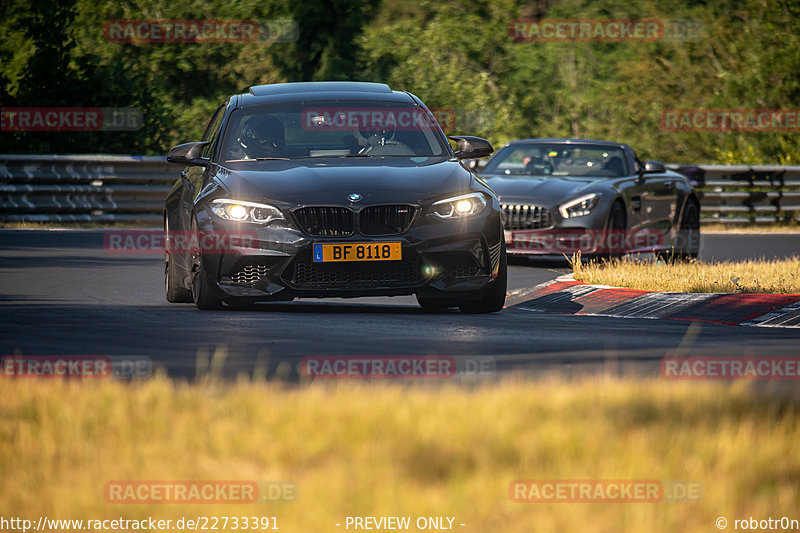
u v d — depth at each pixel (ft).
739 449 44.65
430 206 98.12
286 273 96.53
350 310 108.27
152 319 97.86
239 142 109.40
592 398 55.11
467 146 111.45
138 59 369.91
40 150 282.97
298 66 386.11
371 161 105.70
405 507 38.91
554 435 46.83
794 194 282.15
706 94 453.99
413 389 58.80
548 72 489.26
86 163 236.02
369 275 96.73
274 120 111.04
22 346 82.17
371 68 408.46
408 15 495.82
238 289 98.27
